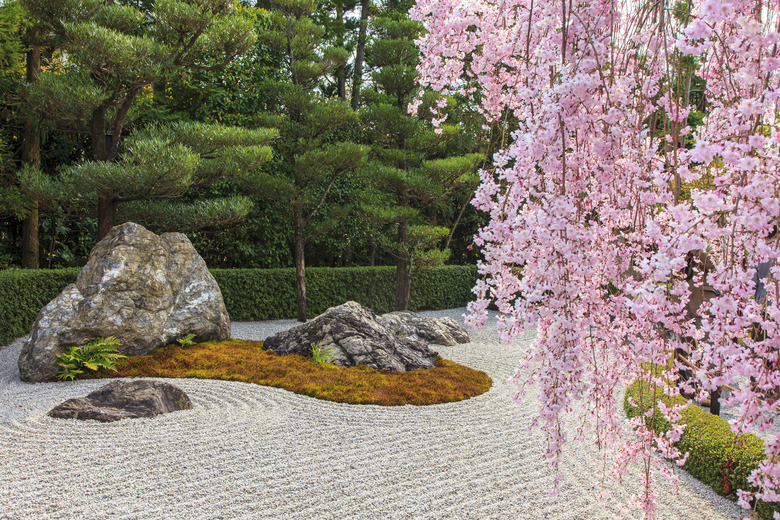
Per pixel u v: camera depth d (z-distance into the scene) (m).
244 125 11.07
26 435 4.03
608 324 2.08
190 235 10.72
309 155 9.98
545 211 1.76
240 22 8.27
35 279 8.05
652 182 1.85
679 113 1.77
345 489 3.30
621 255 2.00
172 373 5.83
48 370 5.68
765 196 1.37
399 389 5.46
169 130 7.92
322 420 4.59
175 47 8.18
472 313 2.02
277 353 6.79
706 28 1.43
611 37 1.82
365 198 11.23
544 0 1.97
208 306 7.13
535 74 1.99
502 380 6.29
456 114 13.32
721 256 1.89
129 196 7.67
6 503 3.02
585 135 1.94
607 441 2.18
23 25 8.31
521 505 3.15
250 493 3.23
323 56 11.52
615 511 3.09
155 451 3.80
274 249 11.78
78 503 3.06
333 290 11.57
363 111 10.98
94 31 6.77
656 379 2.09
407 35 11.73
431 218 16.11
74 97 7.16
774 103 1.70
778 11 1.62
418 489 3.33
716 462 3.37
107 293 6.26
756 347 1.53
